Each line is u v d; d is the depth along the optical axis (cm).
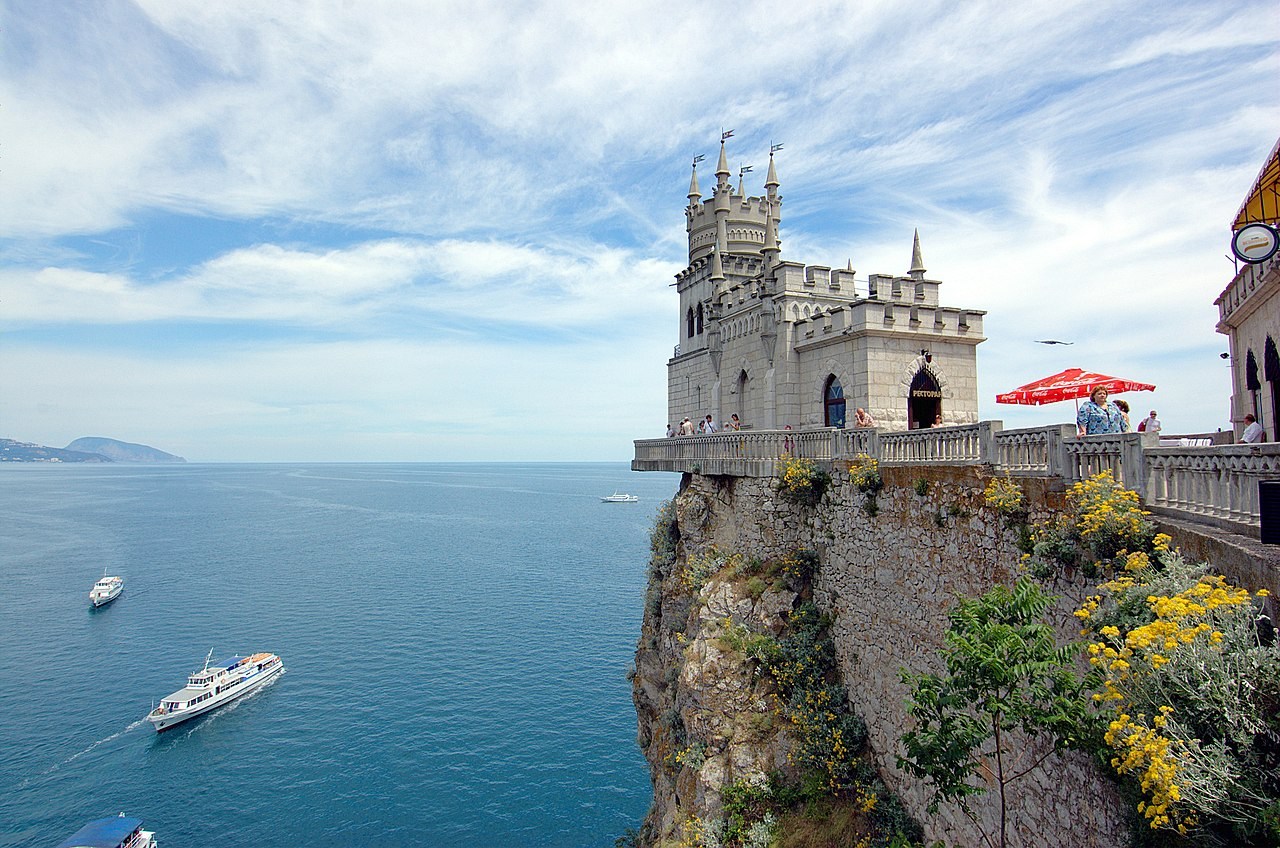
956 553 1584
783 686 2228
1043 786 1220
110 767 4444
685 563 2977
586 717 5034
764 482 2542
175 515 18512
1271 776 684
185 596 8619
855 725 2011
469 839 3703
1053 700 909
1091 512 1101
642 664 3375
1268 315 1725
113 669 6094
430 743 4678
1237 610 746
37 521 16888
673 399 4038
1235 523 880
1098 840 1073
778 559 2456
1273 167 1366
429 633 6925
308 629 7125
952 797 1543
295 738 4778
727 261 3669
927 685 993
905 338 2628
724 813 2111
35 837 3725
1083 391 1756
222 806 4003
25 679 5866
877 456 2009
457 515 18525
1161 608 759
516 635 6831
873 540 1981
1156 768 688
